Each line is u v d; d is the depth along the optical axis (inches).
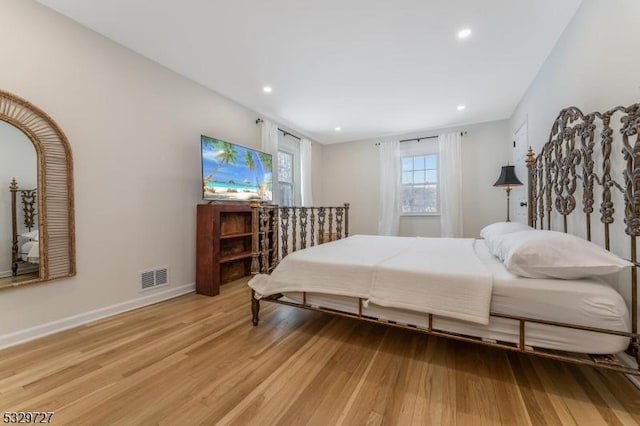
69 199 80.5
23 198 73.7
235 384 54.0
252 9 76.8
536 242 54.2
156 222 105.0
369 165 207.5
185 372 58.1
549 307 49.3
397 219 190.4
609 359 47.6
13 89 71.0
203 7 76.1
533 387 52.3
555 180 88.3
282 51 97.3
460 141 174.2
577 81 76.8
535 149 114.7
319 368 59.5
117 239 93.0
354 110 152.5
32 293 74.4
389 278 62.9
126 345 69.9
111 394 51.1
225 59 102.6
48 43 76.9
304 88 126.2
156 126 105.0
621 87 58.0
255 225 87.0
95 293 87.2
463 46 94.0
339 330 79.1
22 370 58.9
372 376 56.5
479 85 122.6
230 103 137.7
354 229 212.2
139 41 92.1
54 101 78.1
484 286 53.6
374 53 98.0
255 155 142.6
